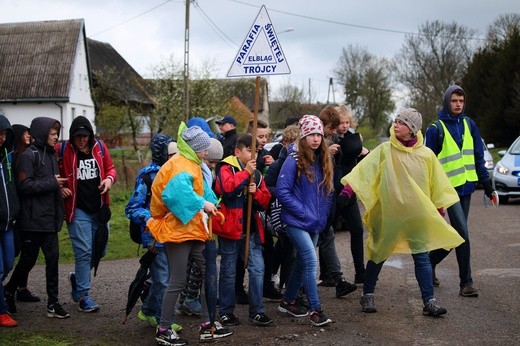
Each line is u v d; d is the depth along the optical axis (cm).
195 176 577
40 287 855
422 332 608
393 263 945
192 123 690
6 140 648
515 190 1708
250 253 650
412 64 7331
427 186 663
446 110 766
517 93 4106
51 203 677
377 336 600
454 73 7062
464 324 629
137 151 3020
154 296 637
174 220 579
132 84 4838
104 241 717
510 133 4222
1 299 650
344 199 684
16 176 663
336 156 735
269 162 764
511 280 811
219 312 654
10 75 4884
